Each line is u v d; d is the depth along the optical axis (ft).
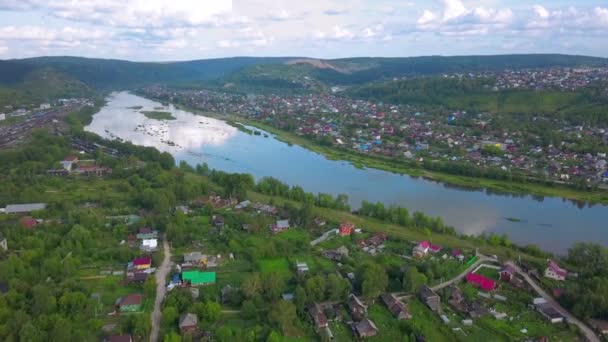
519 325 426.51
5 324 385.29
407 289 478.59
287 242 587.27
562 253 632.79
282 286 469.57
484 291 489.26
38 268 506.07
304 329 415.85
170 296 446.19
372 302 465.06
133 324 403.75
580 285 475.72
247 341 389.80
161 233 633.20
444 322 428.56
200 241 611.47
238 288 474.08
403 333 416.46
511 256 578.66
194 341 393.09
